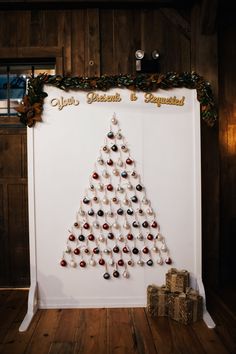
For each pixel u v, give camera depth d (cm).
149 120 254
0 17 305
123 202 254
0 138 308
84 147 253
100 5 303
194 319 233
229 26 323
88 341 206
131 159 254
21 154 308
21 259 310
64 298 254
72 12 305
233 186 325
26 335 214
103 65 307
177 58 309
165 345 202
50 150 252
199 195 254
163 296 240
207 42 303
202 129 305
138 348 198
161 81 247
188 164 255
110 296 256
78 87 249
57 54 303
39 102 249
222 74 323
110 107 253
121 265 254
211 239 306
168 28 309
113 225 254
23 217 309
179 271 252
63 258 254
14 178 308
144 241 256
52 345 202
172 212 255
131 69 307
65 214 254
